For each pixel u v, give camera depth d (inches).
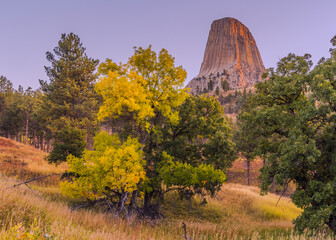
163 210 803.4
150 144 689.6
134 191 564.7
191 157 703.1
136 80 530.9
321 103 532.1
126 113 546.9
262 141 674.8
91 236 214.2
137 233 331.3
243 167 2016.5
